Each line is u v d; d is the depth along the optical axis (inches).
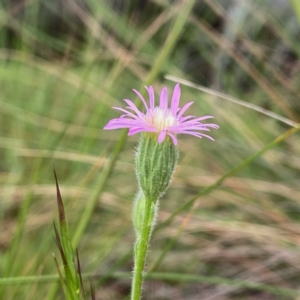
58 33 26.7
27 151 17.8
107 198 16.2
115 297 15.6
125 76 21.9
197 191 18.1
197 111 20.1
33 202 16.8
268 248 15.6
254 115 20.3
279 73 22.0
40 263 14.0
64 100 20.8
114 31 24.0
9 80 21.6
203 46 25.6
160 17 20.0
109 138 19.1
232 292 15.3
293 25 21.9
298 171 17.9
